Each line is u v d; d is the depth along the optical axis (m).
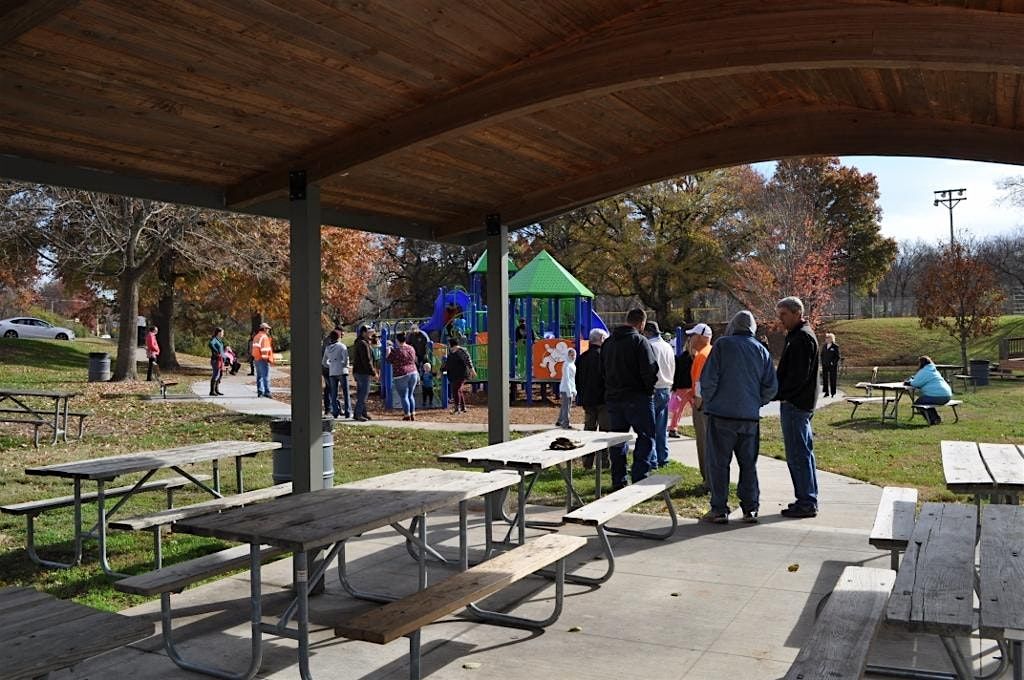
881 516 5.21
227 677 4.38
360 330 18.12
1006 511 5.19
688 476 10.43
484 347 24.33
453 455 6.59
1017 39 3.78
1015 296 55.66
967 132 5.84
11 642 2.93
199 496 9.54
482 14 4.29
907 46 3.92
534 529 7.74
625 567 6.34
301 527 4.23
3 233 22.05
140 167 5.36
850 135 6.14
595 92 4.63
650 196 40.53
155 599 5.76
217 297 39.59
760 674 4.34
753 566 6.32
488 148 6.29
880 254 56.72
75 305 55.53
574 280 22.89
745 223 41.81
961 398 23.36
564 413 16.02
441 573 6.31
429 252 54.09
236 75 4.45
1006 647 4.08
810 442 8.04
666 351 10.95
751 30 4.19
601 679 4.30
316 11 4.02
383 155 5.29
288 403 20.38
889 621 3.18
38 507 6.78
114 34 3.88
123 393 21.41
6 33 3.52
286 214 6.45
